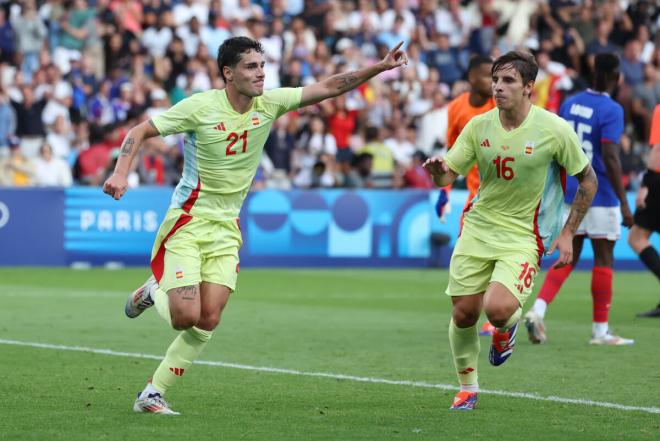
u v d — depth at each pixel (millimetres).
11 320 26234
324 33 57094
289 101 15188
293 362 20125
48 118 48156
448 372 19000
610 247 22812
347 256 44031
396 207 44312
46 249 41969
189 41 53312
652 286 37781
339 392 16922
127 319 26656
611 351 21734
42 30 51969
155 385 14969
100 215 42344
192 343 14945
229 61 14617
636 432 13898
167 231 14945
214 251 14953
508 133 15242
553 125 15211
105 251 42406
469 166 15711
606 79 22547
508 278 15141
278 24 55438
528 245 15484
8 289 33750
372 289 35250
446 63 57031
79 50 52812
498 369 19375
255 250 43281
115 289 33938
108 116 48906
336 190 44000
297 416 14844
